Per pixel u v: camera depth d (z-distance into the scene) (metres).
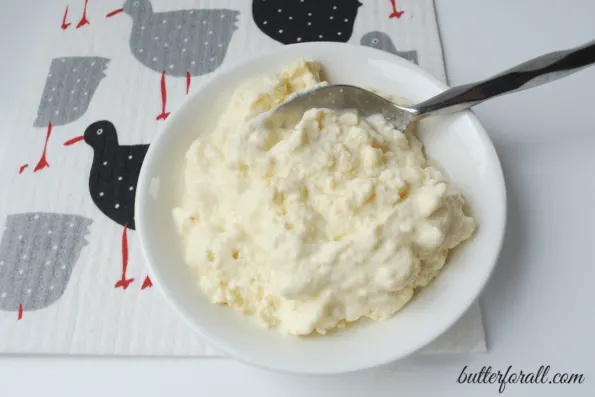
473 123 0.26
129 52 0.34
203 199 0.25
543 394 0.24
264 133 0.25
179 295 0.23
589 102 0.30
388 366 0.25
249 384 0.25
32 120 0.31
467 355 0.25
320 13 0.34
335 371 0.22
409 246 0.23
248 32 0.34
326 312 0.23
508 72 0.26
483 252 0.24
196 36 0.34
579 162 0.29
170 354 0.25
